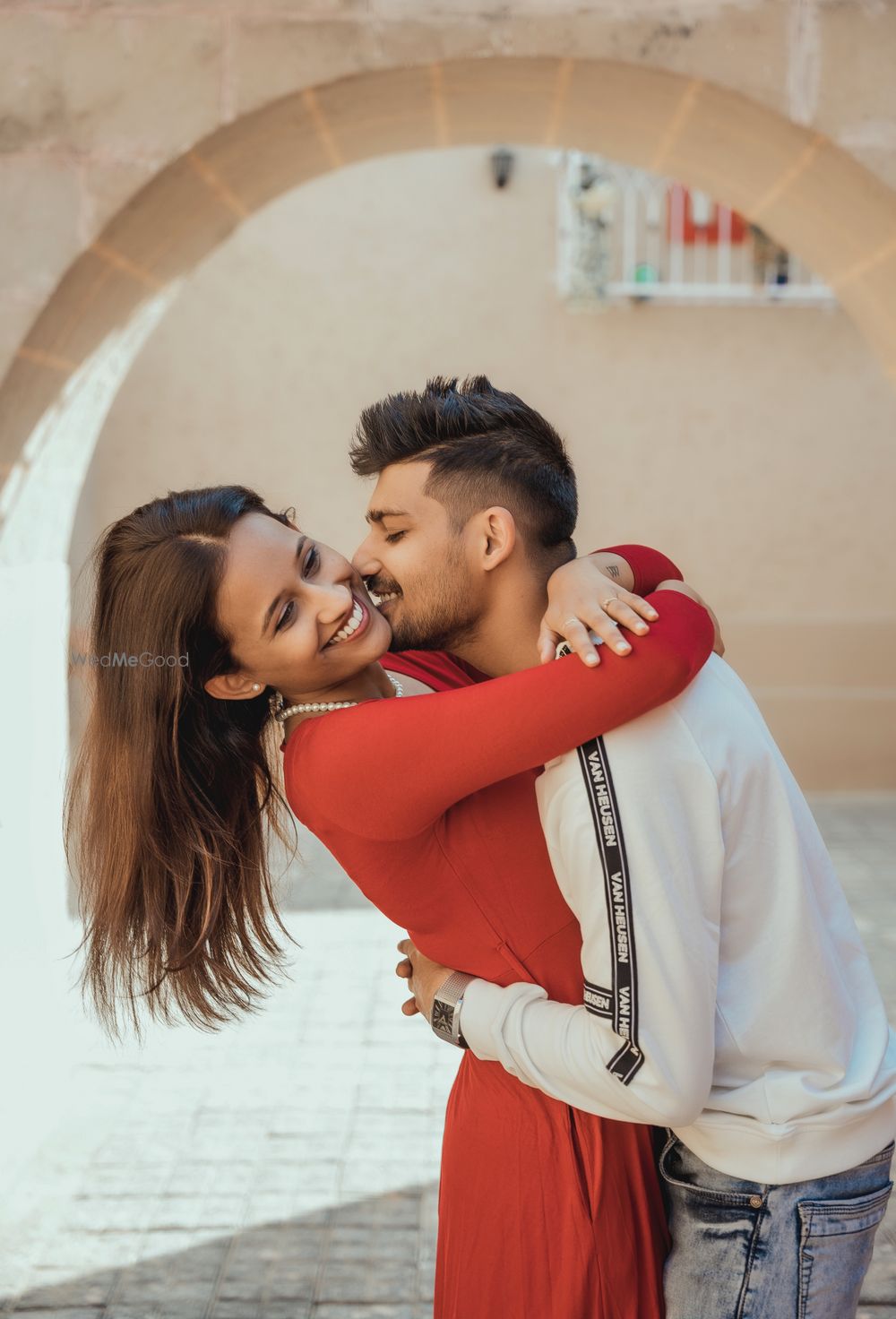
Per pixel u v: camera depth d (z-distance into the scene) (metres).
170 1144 3.61
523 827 1.43
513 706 1.25
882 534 8.00
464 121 3.38
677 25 2.83
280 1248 3.10
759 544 8.02
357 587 1.46
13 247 2.86
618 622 1.28
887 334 3.71
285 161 3.35
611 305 7.84
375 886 1.43
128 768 1.50
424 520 1.43
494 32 2.82
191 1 2.83
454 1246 1.54
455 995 1.47
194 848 1.53
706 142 3.27
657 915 1.23
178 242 3.43
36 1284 2.96
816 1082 1.36
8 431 3.04
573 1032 1.33
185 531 1.43
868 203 3.07
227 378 7.88
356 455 1.50
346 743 1.33
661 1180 1.52
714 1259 1.40
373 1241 3.12
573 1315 1.43
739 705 1.37
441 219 7.80
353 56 2.84
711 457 7.98
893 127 2.85
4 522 3.20
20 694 3.48
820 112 2.85
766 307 7.85
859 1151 1.38
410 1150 3.58
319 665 1.41
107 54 2.84
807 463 7.96
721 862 1.28
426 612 1.45
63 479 3.59
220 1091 3.96
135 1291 2.93
